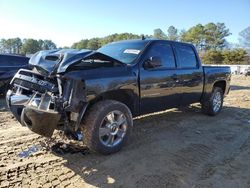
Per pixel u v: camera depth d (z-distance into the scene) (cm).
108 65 482
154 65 533
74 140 499
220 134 612
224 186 390
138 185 383
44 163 433
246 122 728
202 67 706
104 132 455
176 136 583
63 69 420
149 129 621
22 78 463
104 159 453
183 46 655
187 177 409
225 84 806
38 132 426
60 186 372
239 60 6931
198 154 493
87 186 376
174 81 598
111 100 471
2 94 983
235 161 472
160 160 459
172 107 626
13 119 688
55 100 412
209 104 747
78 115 422
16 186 367
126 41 611
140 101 527
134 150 495
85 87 424
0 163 426
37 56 473
